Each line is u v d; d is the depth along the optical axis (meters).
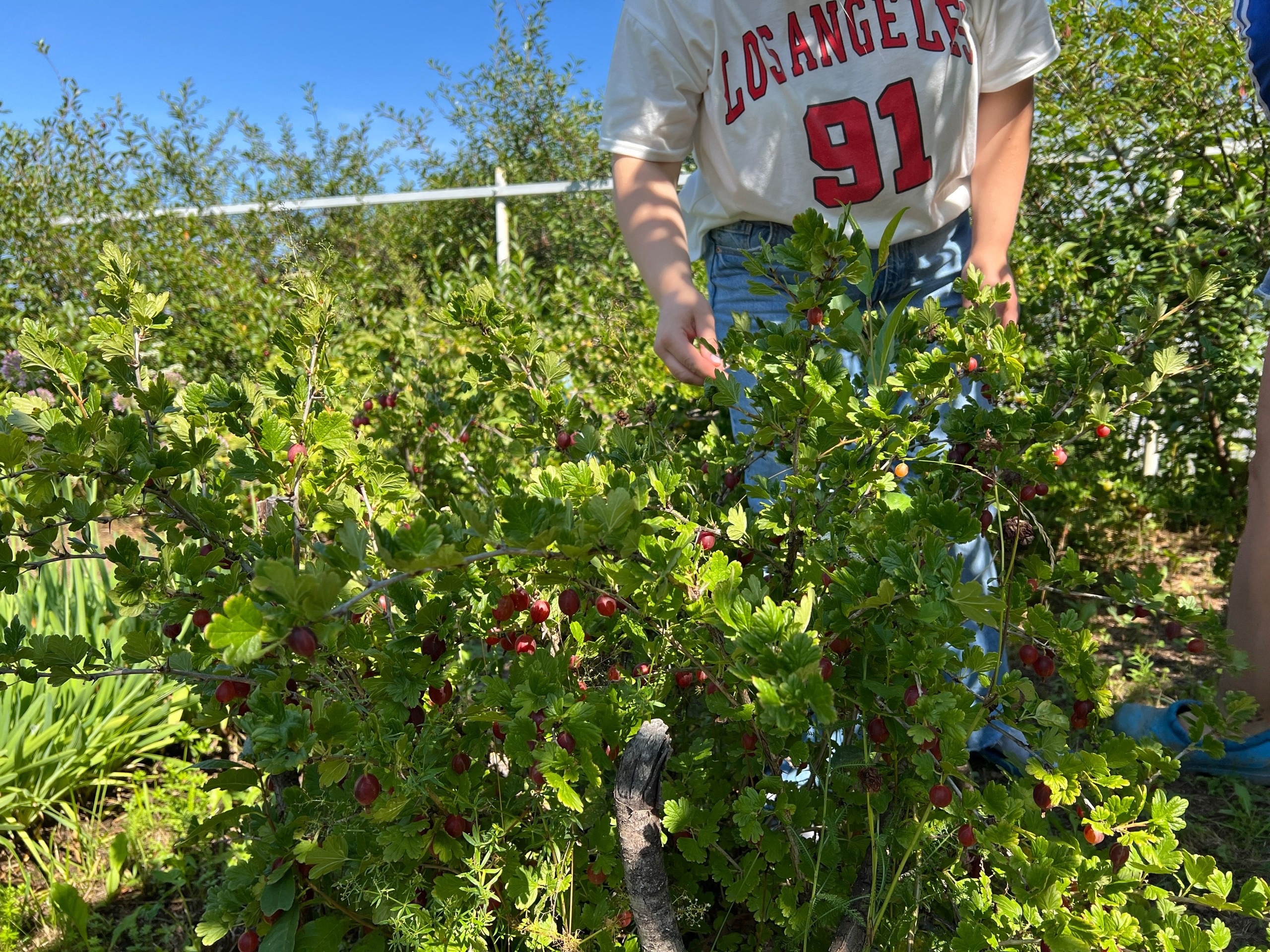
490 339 1.76
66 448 1.11
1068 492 3.62
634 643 1.37
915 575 0.99
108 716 2.20
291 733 0.98
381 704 1.10
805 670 0.83
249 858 1.40
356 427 2.23
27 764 2.03
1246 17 1.98
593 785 1.12
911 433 1.22
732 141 1.96
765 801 1.20
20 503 1.15
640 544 0.97
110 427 1.18
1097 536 3.69
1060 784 1.06
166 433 1.40
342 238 6.65
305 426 1.41
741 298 2.11
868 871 1.19
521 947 1.28
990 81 2.03
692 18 1.89
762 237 2.04
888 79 1.85
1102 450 3.69
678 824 1.19
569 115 7.69
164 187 7.08
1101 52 3.49
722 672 1.11
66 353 1.28
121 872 1.92
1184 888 1.08
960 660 1.03
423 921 1.15
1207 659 2.74
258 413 1.42
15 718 2.08
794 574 1.29
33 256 5.86
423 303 4.29
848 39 1.85
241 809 1.30
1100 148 3.69
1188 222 3.38
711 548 1.19
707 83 1.95
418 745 1.12
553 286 5.45
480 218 7.80
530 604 1.16
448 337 3.52
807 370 1.22
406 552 0.80
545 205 7.23
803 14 1.86
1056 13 3.49
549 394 1.74
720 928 1.37
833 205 1.95
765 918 1.24
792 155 1.92
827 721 0.81
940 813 1.17
